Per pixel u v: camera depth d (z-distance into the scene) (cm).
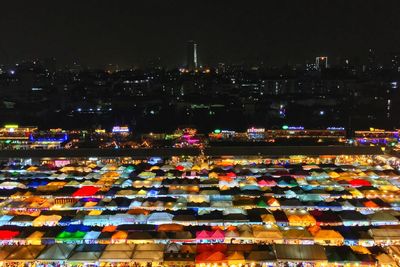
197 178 5938
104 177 6000
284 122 13925
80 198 5153
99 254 3634
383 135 9944
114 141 10431
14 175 6216
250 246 3712
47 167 6731
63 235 4038
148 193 5275
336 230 4072
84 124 14038
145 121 14550
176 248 3703
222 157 7256
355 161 7056
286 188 5334
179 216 4441
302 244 3703
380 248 3706
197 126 13475
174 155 7319
